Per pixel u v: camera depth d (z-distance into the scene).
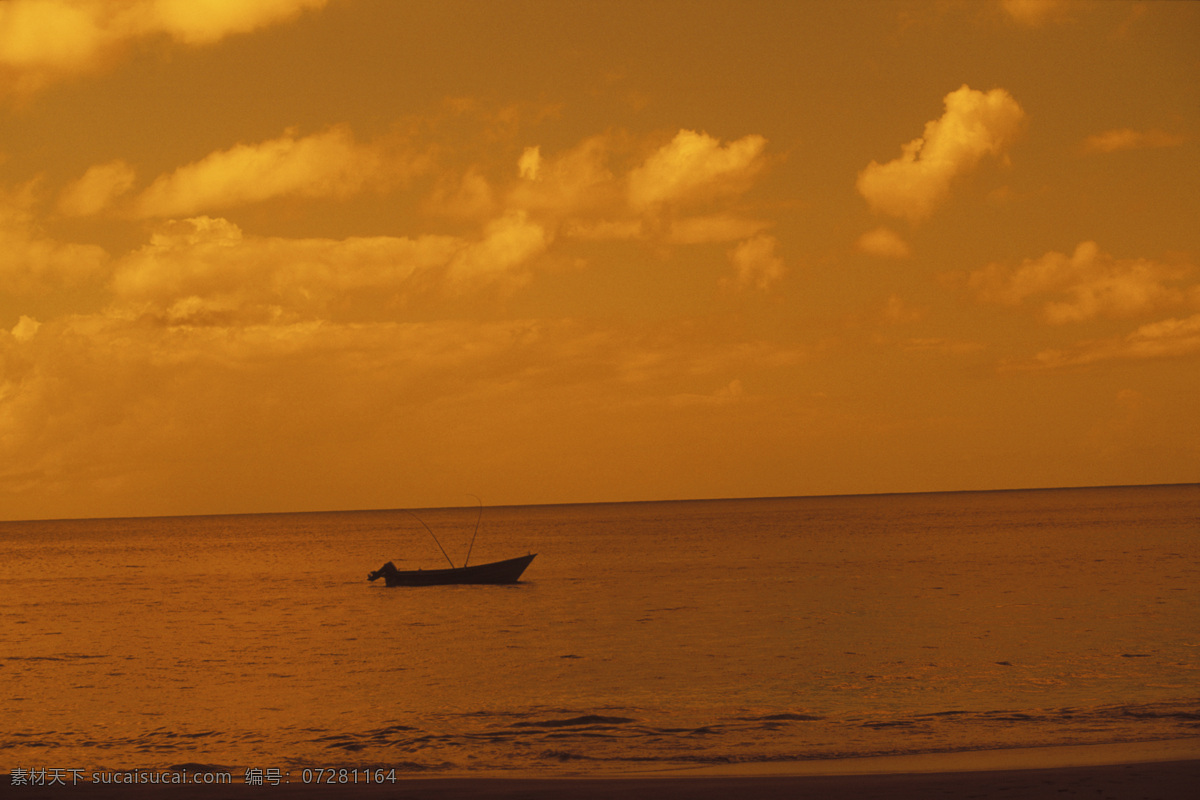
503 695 29.42
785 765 18.97
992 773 16.50
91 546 172.00
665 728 23.73
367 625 49.47
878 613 47.78
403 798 15.83
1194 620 42.03
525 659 36.56
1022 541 104.38
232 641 44.41
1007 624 42.38
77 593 73.31
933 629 41.59
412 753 21.58
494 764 20.19
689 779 17.23
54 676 35.06
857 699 27.31
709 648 38.00
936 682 29.59
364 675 34.12
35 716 27.69
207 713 27.75
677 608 52.41
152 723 26.41
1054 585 58.22
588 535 156.88
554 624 47.38
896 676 30.81
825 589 60.19
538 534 169.50
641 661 35.22
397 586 69.62
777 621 45.75
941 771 17.55
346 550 135.00
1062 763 17.88
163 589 76.06
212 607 60.62
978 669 31.64
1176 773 15.84
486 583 66.06
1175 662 31.95
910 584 61.81
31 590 76.88
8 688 32.59
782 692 28.66
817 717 24.70
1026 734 21.53
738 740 22.14
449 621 50.06
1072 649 35.09
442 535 183.12
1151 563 71.81
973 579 63.69
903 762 18.78
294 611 57.03
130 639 45.72
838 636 40.25
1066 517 168.25
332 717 26.67
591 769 19.28
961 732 22.11
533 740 22.69
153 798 16.23
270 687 32.09
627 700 27.98
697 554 98.94
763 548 105.44
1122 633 38.72
